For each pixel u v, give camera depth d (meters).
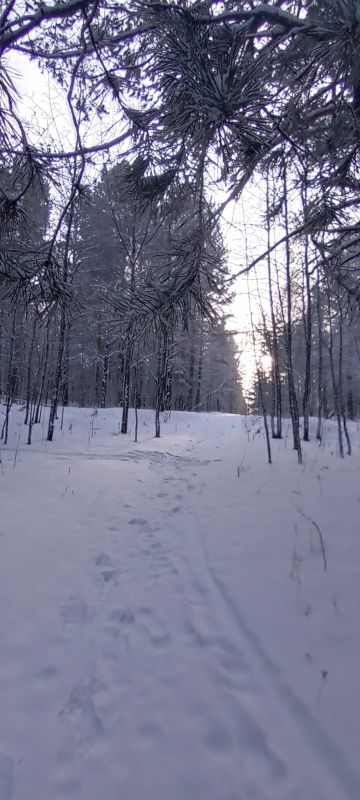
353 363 22.31
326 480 5.84
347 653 2.24
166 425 16.80
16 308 3.19
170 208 3.18
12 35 2.32
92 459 8.45
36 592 3.04
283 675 2.17
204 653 2.42
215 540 4.16
